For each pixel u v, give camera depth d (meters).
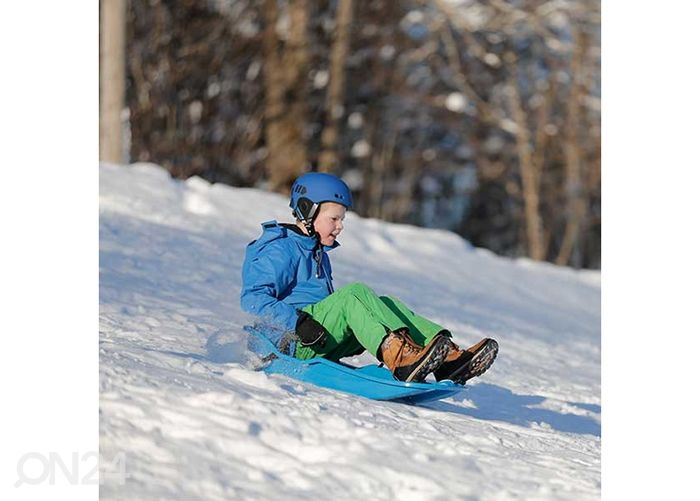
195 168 61.00
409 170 69.31
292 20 59.19
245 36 61.28
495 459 9.50
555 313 33.72
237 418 9.19
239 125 62.34
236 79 62.16
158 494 7.64
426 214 71.12
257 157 62.38
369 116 66.31
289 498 7.86
